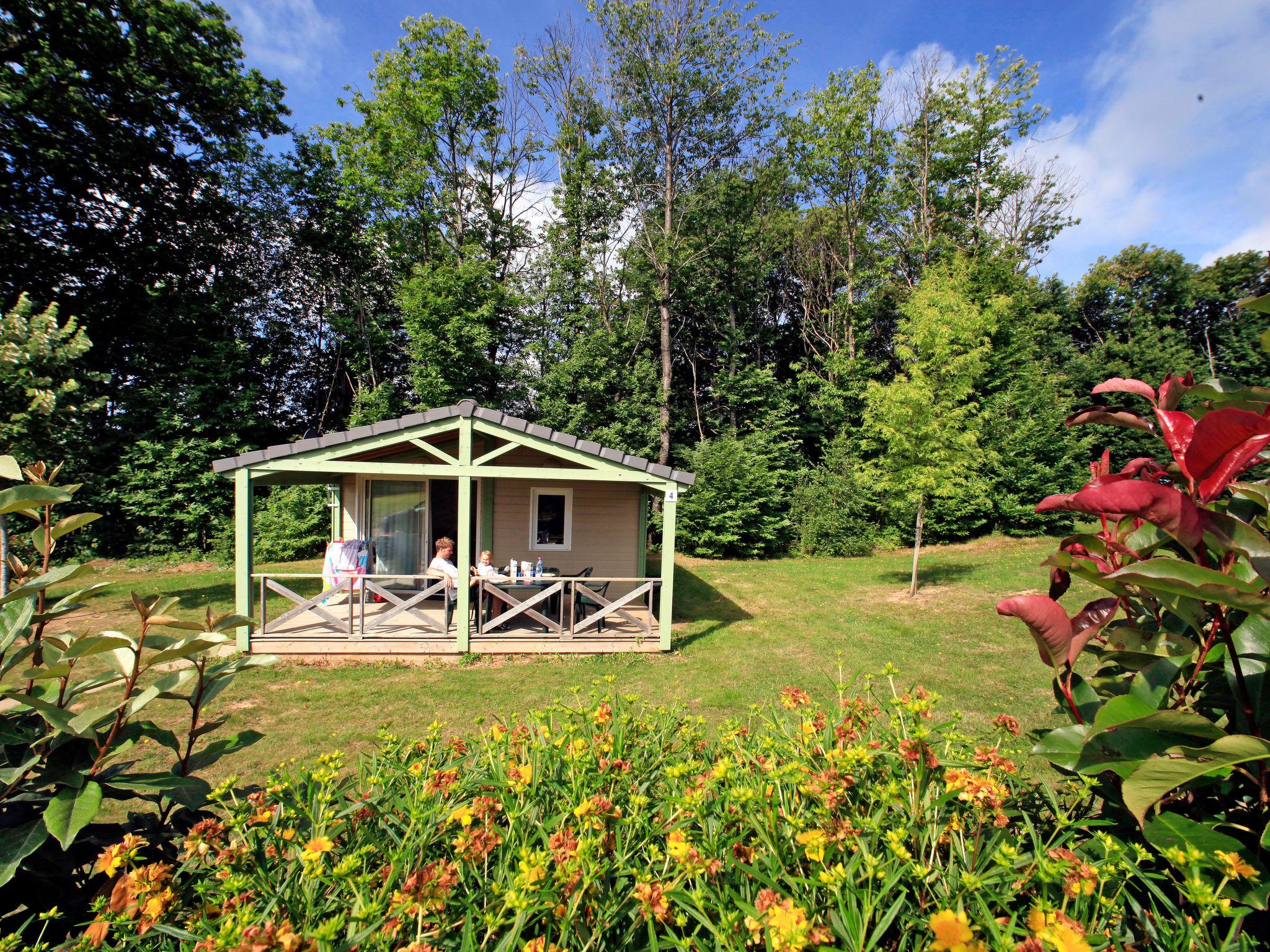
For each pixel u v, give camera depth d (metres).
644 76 21.72
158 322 19.62
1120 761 1.42
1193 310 31.58
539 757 2.07
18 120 16.05
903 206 25.92
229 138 21.17
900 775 1.89
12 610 1.73
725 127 22.64
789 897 1.41
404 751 2.42
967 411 12.56
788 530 20.45
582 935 1.46
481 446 10.24
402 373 25.39
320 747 5.55
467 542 8.41
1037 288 29.06
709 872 1.50
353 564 9.68
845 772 1.87
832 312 26.30
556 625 8.85
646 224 23.22
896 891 1.57
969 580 14.41
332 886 1.57
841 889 1.42
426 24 21.98
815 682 7.42
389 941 1.28
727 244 23.25
